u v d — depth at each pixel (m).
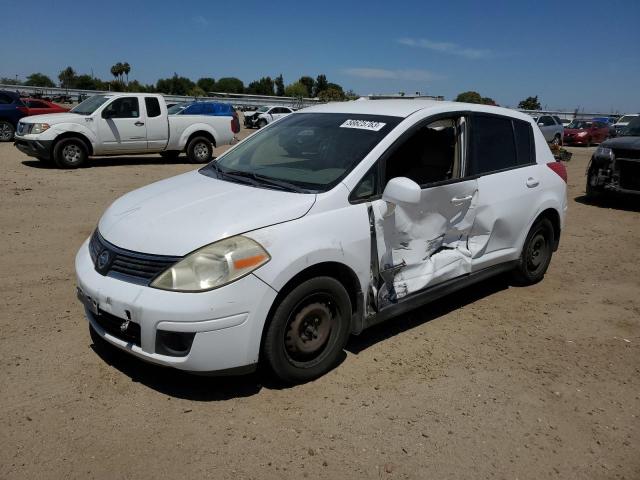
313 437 2.99
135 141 13.76
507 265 5.11
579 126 29.31
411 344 4.16
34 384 3.36
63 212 8.01
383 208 3.72
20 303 4.55
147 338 3.06
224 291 3.01
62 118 12.66
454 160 4.44
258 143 4.55
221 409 3.19
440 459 2.88
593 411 3.43
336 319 3.58
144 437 2.92
